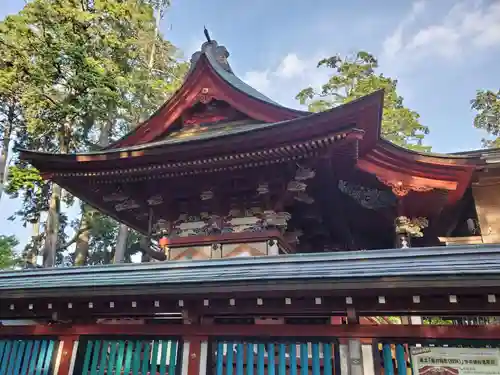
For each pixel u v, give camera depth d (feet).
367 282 18.13
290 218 38.40
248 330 21.79
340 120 28.66
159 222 38.40
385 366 19.58
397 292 18.19
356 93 95.25
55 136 77.00
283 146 31.19
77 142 77.00
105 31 76.18
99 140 82.12
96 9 73.77
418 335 19.63
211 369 21.59
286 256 24.99
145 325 23.44
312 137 30.17
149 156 34.04
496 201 36.83
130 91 75.10
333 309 20.15
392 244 51.21
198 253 36.55
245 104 39.86
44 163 36.14
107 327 24.06
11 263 87.20
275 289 19.24
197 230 37.99
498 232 35.96
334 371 19.90
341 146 30.94
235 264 24.71
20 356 24.91
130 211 41.70
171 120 41.81
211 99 41.29
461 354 18.90
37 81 65.36
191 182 36.99
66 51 64.59
